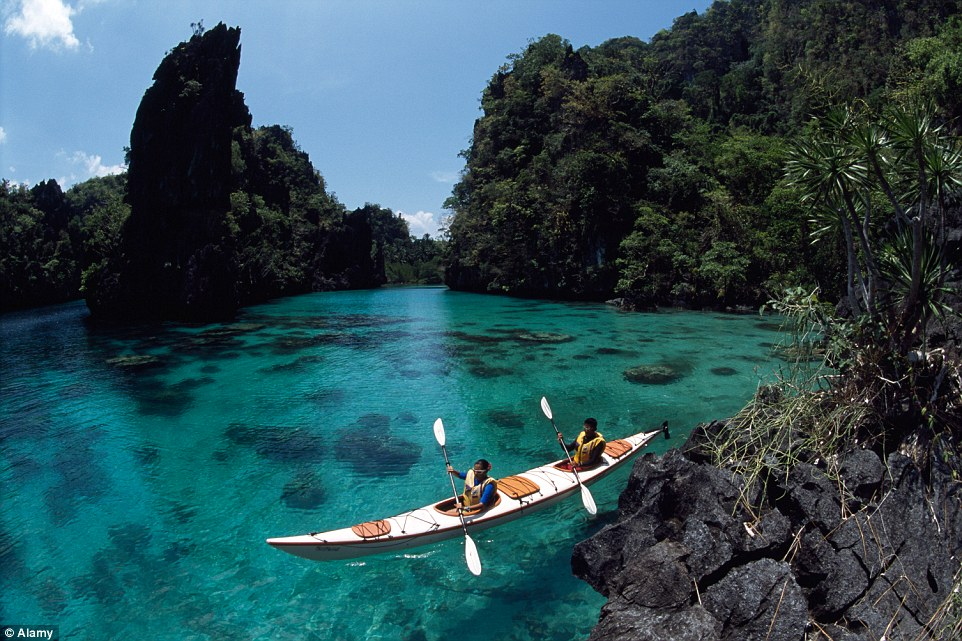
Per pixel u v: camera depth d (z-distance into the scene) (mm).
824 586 5688
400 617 6672
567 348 22141
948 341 8266
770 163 36031
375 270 84438
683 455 7609
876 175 7215
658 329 26359
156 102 37906
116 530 8781
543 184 45750
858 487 6449
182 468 11133
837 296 25547
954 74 23969
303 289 65250
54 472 11008
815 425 7230
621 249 39688
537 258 45750
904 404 7168
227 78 40031
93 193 79438
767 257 32406
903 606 5539
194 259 35969
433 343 24422
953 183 7555
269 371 19328
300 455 11734
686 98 73000
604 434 12539
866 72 48938
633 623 5465
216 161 38688
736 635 5355
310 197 78625
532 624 6492
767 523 6113
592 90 45344
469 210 58000
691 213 38719
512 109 55562
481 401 15250
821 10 69625
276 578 7504
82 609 6871
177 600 7035
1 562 7910
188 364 20594
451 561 7785
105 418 14305
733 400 14648
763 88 74625
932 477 6484
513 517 8469
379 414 14375
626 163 40844
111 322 34500
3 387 17531
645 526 6754
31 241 55344
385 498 9789
